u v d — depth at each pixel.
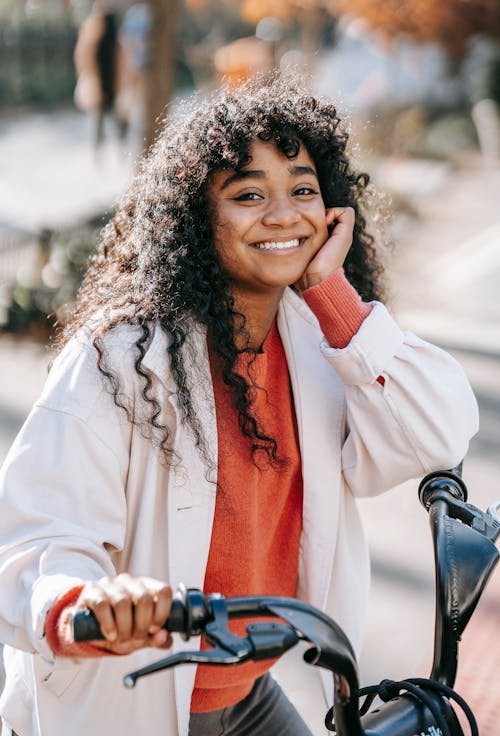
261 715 1.96
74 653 1.35
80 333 1.71
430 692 1.62
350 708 1.41
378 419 1.86
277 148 1.75
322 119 1.85
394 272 9.40
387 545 4.25
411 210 11.94
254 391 1.80
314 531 1.91
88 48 11.63
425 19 15.77
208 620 1.26
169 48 7.89
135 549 1.71
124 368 1.66
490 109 16.86
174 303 1.71
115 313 1.71
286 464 1.87
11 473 1.61
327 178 1.92
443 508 1.81
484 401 6.05
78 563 1.54
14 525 1.60
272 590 1.94
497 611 3.64
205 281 1.75
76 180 12.88
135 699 1.70
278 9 15.13
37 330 6.91
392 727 1.54
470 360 6.86
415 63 17.86
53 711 1.70
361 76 16.75
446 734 1.56
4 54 19.20
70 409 1.63
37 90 18.95
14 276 7.52
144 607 1.24
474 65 18.03
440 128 16.48
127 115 11.77
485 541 1.73
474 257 10.05
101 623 1.25
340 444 1.93
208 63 18.80
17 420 5.47
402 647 3.44
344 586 1.98
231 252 1.77
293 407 1.93
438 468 1.90
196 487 1.69
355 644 2.01
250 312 1.84
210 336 1.79
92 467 1.64
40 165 13.88
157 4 7.79
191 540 1.69
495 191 13.69
